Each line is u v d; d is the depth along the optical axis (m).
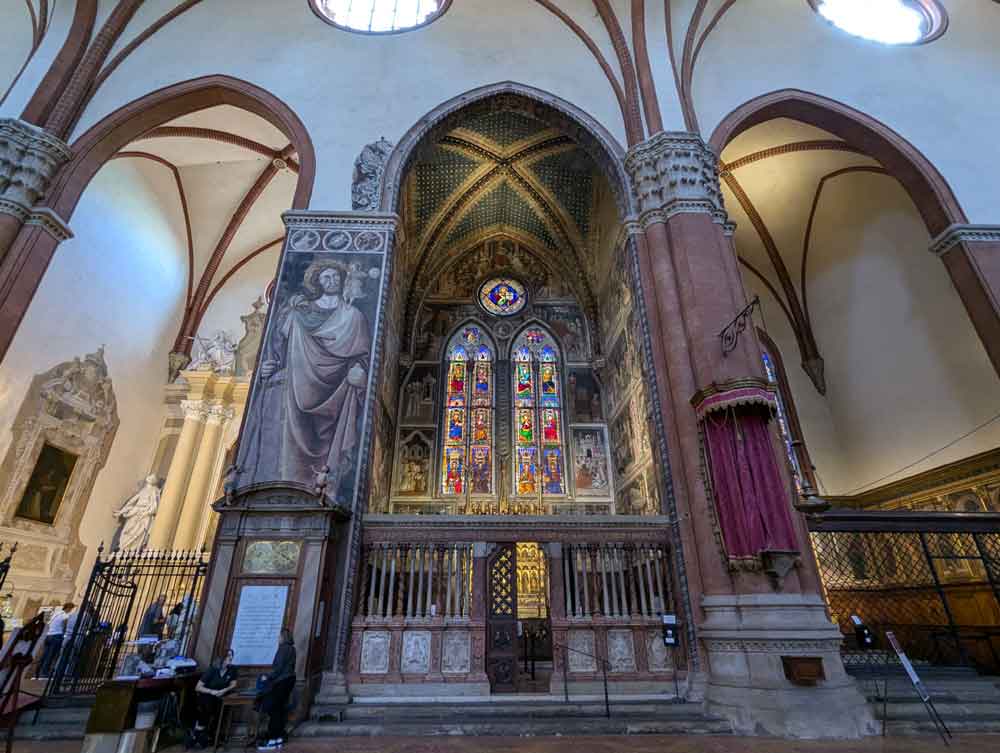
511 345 18.38
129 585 8.07
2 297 8.91
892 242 13.82
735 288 9.13
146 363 15.85
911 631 11.57
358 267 9.81
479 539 8.27
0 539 11.29
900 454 13.40
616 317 15.16
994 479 10.95
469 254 19.48
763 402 7.46
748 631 6.78
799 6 13.57
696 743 5.71
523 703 6.93
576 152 15.70
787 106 12.07
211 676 5.96
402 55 12.26
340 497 8.07
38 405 12.34
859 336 14.88
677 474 8.34
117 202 14.66
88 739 4.99
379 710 6.67
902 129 11.83
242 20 12.41
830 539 12.99
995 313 9.86
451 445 16.75
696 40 12.30
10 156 9.66
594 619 7.88
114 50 11.58
